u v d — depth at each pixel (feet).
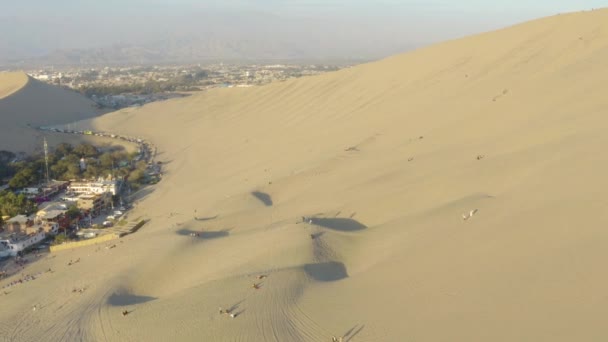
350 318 103.76
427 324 93.30
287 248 148.97
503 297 93.50
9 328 132.26
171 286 148.56
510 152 174.29
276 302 116.98
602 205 112.37
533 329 82.33
